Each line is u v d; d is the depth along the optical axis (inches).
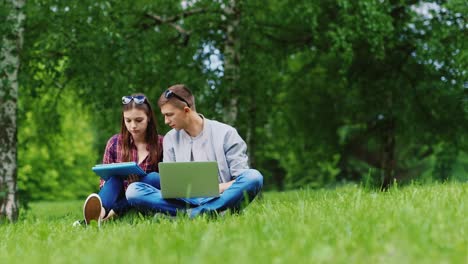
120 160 219.9
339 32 514.9
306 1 518.6
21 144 585.9
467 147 649.0
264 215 152.6
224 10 545.6
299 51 612.7
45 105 558.3
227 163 208.1
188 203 195.6
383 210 148.0
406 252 92.5
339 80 639.8
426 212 140.5
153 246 115.0
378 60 614.5
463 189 203.9
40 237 163.3
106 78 466.9
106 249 115.4
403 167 951.6
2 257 119.6
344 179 879.1
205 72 539.8
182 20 566.9
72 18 451.8
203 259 92.6
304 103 677.9
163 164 189.0
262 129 694.5
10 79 419.5
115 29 461.1
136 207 200.7
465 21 541.6
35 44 477.4
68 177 1185.4
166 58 542.6
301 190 244.5
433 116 632.4
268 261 92.0
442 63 577.0
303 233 118.3
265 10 562.9
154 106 534.0
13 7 422.3
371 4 508.7
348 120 684.1
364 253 96.0
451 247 98.6
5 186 417.1
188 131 210.8
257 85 583.8
